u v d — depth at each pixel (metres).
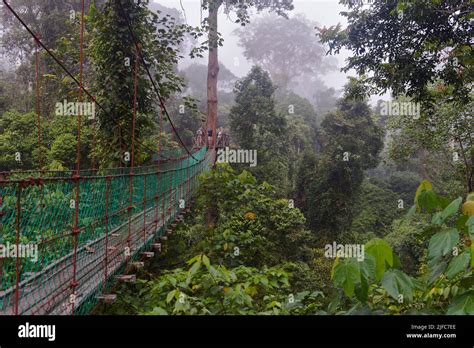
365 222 17.03
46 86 10.01
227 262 5.16
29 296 2.28
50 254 2.58
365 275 1.36
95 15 6.78
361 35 6.84
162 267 5.93
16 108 11.17
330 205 14.12
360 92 7.71
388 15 6.46
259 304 2.80
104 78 6.71
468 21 5.97
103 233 3.56
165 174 5.78
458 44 6.66
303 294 2.11
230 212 6.70
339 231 14.05
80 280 2.75
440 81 9.15
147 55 7.29
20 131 8.77
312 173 15.22
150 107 7.30
